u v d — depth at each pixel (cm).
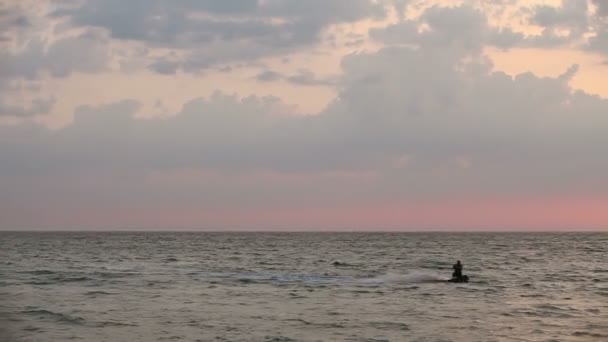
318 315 2995
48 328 2580
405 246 14412
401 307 3303
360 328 2641
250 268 6384
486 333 2548
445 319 2900
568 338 2452
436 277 5119
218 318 2880
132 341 2325
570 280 5081
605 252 11131
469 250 11919
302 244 16175
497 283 4744
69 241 18838
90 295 3753
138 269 6197
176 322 2756
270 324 2725
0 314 2942
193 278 5031
